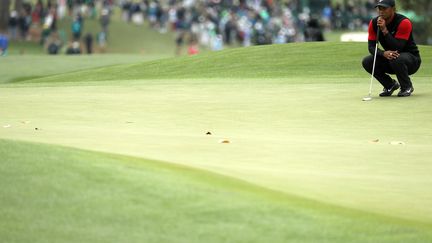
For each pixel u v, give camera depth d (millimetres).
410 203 21422
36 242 17484
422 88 44844
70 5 168125
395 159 26781
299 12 183125
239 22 165875
